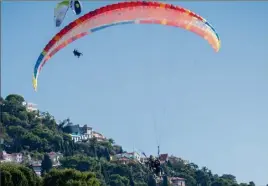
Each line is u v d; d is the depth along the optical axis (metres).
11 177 164.00
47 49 83.50
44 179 182.00
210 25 85.88
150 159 84.38
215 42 86.75
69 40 83.00
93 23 81.62
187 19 83.50
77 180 179.25
